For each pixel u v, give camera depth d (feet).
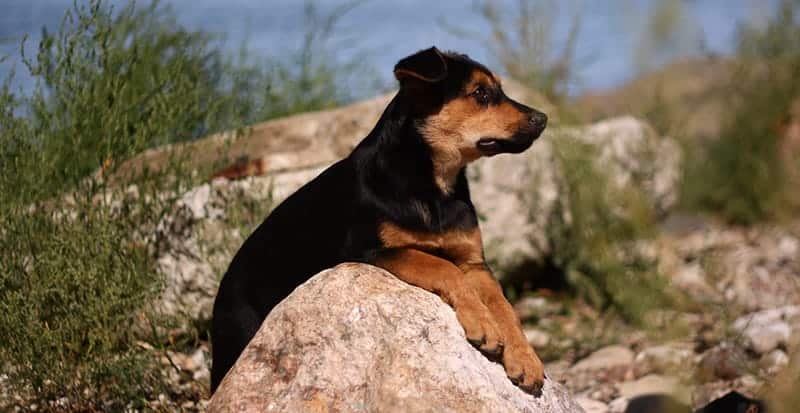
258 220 26.32
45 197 23.62
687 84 21.02
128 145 24.36
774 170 39.88
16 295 21.24
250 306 20.39
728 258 35.53
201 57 29.76
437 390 16.01
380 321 16.57
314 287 17.06
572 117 32.73
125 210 24.58
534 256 32.58
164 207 24.90
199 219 26.13
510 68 33.32
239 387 16.56
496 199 31.99
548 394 17.30
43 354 21.45
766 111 40.93
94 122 24.59
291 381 16.43
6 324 21.29
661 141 36.04
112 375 22.08
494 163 32.01
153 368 22.80
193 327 25.00
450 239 19.08
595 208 32.07
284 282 20.02
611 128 33.78
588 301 32.73
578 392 26.13
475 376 16.33
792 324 26.76
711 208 40.37
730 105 40.81
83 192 24.13
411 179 19.13
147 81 27.91
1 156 23.15
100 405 22.29
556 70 33.27
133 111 25.86
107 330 22.02
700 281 32.89
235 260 20.94
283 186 27.53
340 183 19.57
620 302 30.66
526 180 32.37
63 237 22.41
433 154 19.60
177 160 26.45
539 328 30.76
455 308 17.19
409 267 17.81
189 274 25.98
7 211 22.41
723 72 39.37
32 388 22.20
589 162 32.22
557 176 32.76
